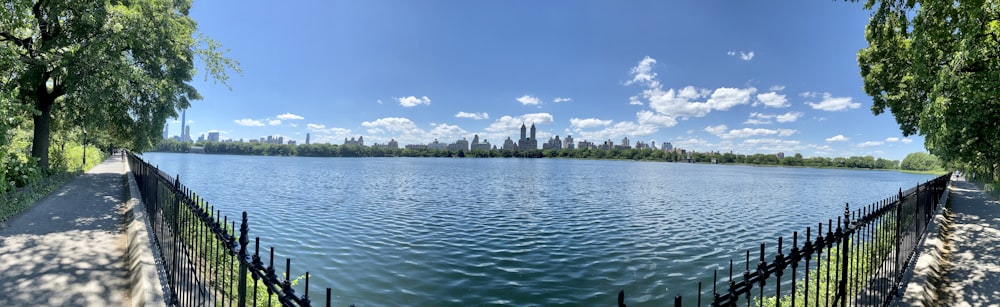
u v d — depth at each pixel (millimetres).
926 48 11109
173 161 125688
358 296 11258
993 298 6277
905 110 21031
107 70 16875
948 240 10148
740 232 21984
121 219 11641
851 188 66438
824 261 9719
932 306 5988
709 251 17125
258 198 34438
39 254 7629
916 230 8055
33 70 19172
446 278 12906
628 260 15414
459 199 37250
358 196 38062
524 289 12086
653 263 15055
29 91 20938
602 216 27328
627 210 30766
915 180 102812
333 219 23922
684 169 151875
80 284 6172
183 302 4746
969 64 10812
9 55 14328
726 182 73625
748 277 2855
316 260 14602
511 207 31766
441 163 179875
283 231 19906
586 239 19312
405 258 15070
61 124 28328
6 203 11633
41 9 18469
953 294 6488
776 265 3143
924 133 12977
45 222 10758
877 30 10883
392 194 40719
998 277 7129
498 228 22031
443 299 11211
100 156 51500
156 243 7262
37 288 5938
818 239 3850
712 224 24531
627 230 21922
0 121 12375
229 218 23562
